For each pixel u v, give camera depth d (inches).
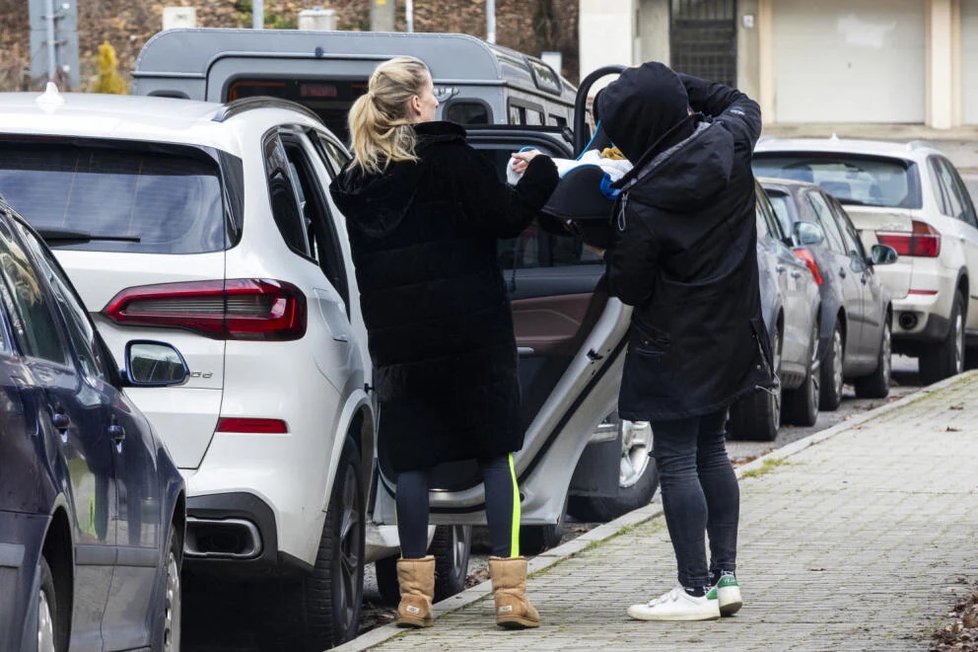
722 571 692.7
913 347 1836.9
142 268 617.6
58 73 1870.1
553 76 1717.5
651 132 654.5
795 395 1482.5
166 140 636.7
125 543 511.5
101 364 550.3
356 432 720.3
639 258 653.9
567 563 823.7
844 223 1644.9
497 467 675.4
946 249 1765.5
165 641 578.2
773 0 3912.4
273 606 660.7
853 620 678.5
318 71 1422.2
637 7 3814.0
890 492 1034.7
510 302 740.7
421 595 676.7
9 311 460.4
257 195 645.3
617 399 753.6
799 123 3941.9
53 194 628.1
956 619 672.4
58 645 451.5
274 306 628.4
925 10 3890.3
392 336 658.8
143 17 3427.7
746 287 666.2
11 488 410.9
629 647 635.5
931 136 3863.2
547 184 653.9
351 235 662.5
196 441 619.5
